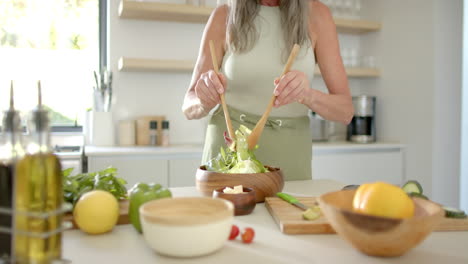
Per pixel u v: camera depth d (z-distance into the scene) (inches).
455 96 111.7
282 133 57.0
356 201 26.3
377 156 114.8
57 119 114.5
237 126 57.5
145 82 115.4
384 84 125.6
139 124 110.5
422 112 112.0
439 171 110.0
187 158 99.1
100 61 116.6
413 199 27.8
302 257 25.8
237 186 37.7
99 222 29.7
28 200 22.0
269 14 57.1
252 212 37.1
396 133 121.3
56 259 22.8
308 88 45.8
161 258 25.7
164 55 116.3
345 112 55.4
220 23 58.1
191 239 24.7
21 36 110.7
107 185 35.3
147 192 30.3
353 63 124.6
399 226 22.8
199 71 57.6
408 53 116.3
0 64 109.3
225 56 58.2
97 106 108.3
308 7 56.3
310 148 59.5
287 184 51.2
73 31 114.6
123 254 26.3
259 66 56.1
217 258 25.7
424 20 110.7
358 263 24.7
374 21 128.5
